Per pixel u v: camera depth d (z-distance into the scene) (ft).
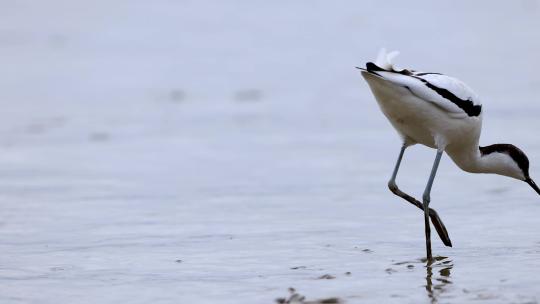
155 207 37.88
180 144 53.57
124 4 122.42
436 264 27.58
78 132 57.36
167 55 89.20
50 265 28.53
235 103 67.10
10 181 43.73
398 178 43.27
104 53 90.94
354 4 118.32
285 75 78.07
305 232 32.83
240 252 29.91
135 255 29.76
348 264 27.86
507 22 101.55
